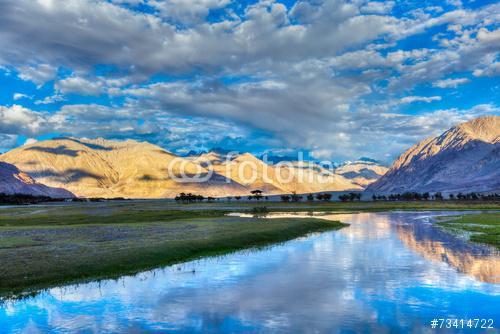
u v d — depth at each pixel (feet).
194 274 107.34
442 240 175.32
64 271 102.73
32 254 119.34
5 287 90.74
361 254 139.13
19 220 280.31
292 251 146.82
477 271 109.40
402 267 115.24
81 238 160.76
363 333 66.44
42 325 70.33
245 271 110.93
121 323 71.36
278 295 87.40
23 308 79.20
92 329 68.64
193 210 452.76
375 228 238.89
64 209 496.23
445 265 118.01
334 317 73.87
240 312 76.59
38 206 640.17
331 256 135.13
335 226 250.57
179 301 83.56
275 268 115.14
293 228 214.90
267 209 501.56
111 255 118.83
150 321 72.18
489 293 88.02
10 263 106.93
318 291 90.43
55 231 191.31
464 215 352.08
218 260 128.06
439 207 530.27
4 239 156.46
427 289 91.66
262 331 67.41
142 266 115.85
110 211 417.49
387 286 94.02
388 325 69.77
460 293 87.92
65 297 86.02
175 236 169.17
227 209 491.72
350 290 90.89
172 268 115.24
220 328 68.90
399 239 180.96
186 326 69.87
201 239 158.10
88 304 81.61
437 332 66.69
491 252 140.87
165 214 353.72
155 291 90.79
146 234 177.68
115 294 88.38
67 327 69.56
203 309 78.54
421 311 77.10
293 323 71.00
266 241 173.78
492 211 439.63
